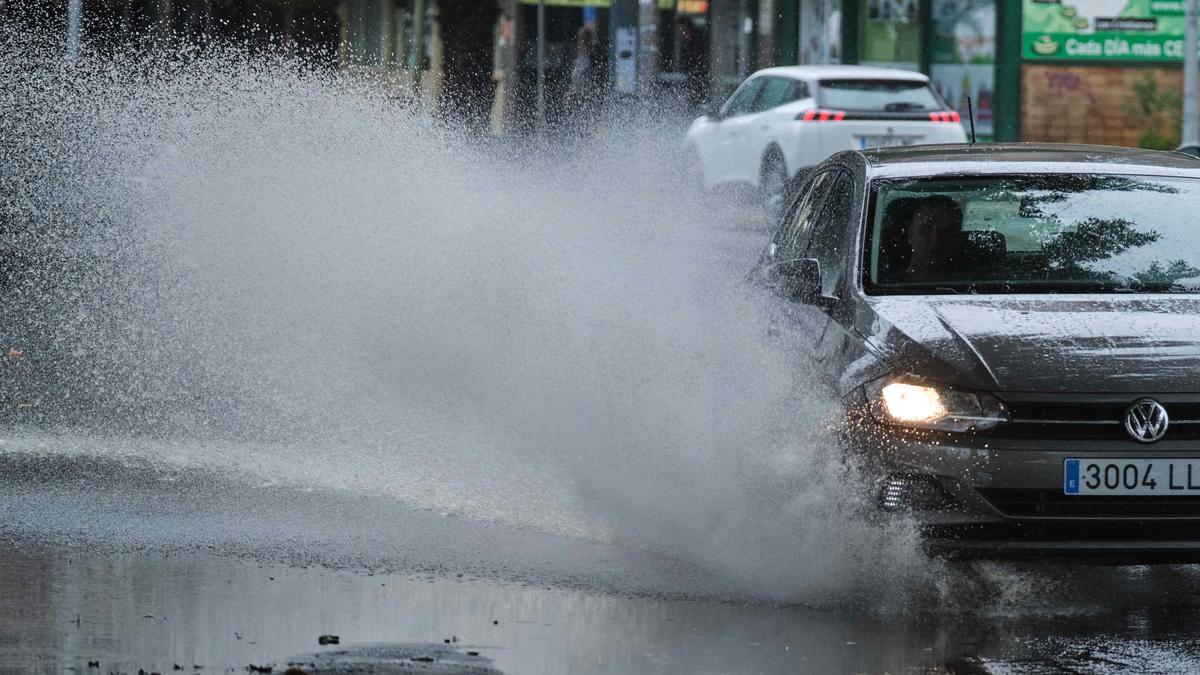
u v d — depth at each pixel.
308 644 16.56
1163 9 88.31
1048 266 21.98
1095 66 88.75
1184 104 80.62
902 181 23.36
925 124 66.19
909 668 16.11
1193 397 18.69
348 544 20.97
